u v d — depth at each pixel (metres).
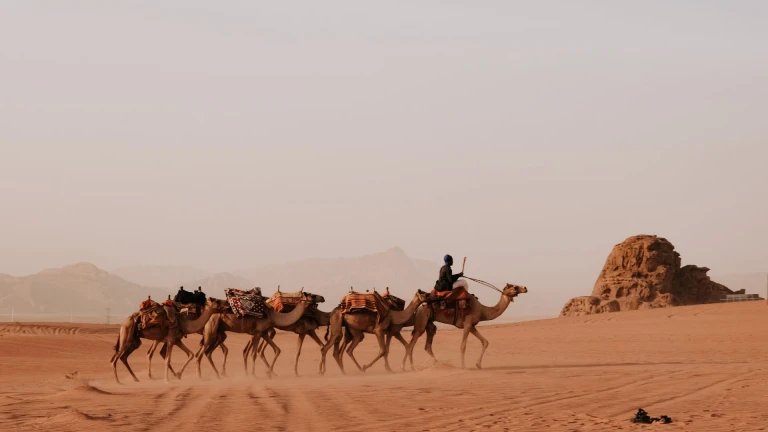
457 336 61.12
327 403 15.85
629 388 18.66
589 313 84.38
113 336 60.03
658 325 56.62
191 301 24.62
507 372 23.72
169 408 15.20
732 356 33.22
